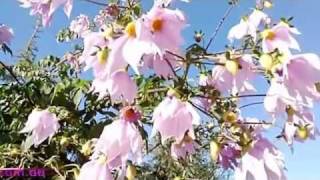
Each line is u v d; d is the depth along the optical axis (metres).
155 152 1.18
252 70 0.79
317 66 0.69
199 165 1.39
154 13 0.66
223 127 0.81
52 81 1.49
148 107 0.86
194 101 0.82
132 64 0.63
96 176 0.76
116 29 0.72
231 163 0.82
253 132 0.80
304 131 0.81
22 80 1.49
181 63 0.77
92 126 1.22
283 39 0.75
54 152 1.23
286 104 0.75
